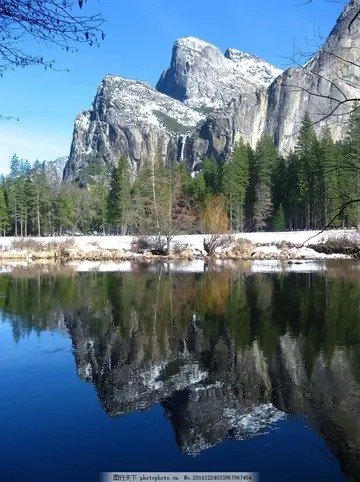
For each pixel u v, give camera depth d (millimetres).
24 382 9734
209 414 8086
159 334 13812
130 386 9508
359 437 7270
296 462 6527
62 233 83250
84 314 16828
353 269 30500
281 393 9125
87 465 6457
